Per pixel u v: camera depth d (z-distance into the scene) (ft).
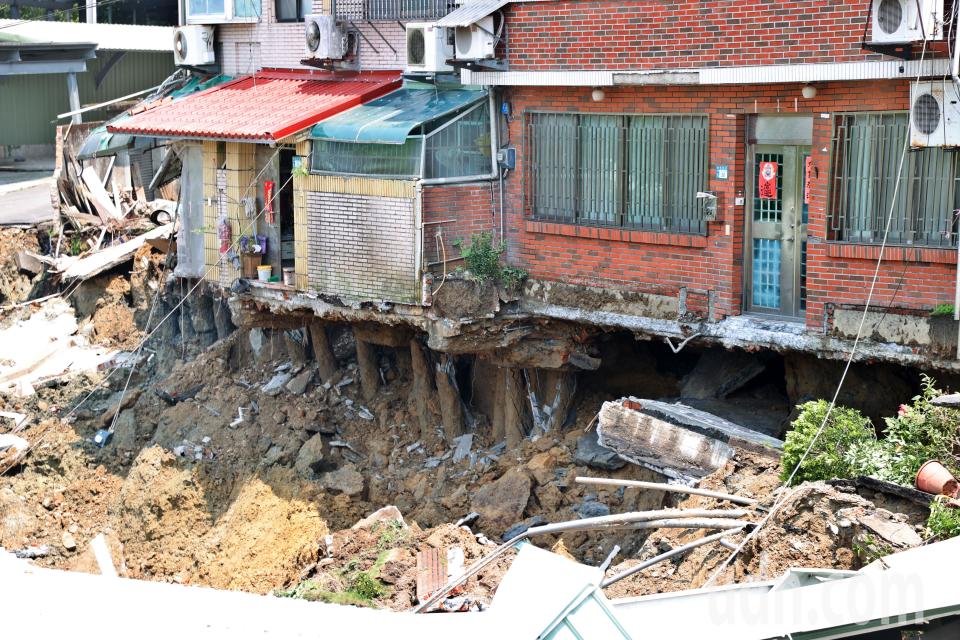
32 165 117.70
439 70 56.29
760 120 49.57
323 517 58.85
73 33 114.73
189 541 62.13
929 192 45.03
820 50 45.57
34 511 67.77
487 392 63.52
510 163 56.75
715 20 48.21
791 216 49.73
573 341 57.52
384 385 67.41
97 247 89.56
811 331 48.29
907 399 48.52
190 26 71.72
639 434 50.70
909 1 42.01
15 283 90.17
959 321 44.16
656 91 51.47
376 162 56.24
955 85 42.42
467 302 55.67
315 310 60.29
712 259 51.03
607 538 51.44
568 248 55.62
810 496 39.55
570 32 52.65
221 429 66.90
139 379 77.36
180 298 78.59
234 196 63.67
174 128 62.64
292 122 57.88
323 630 31.55
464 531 52.19
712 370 55.77
